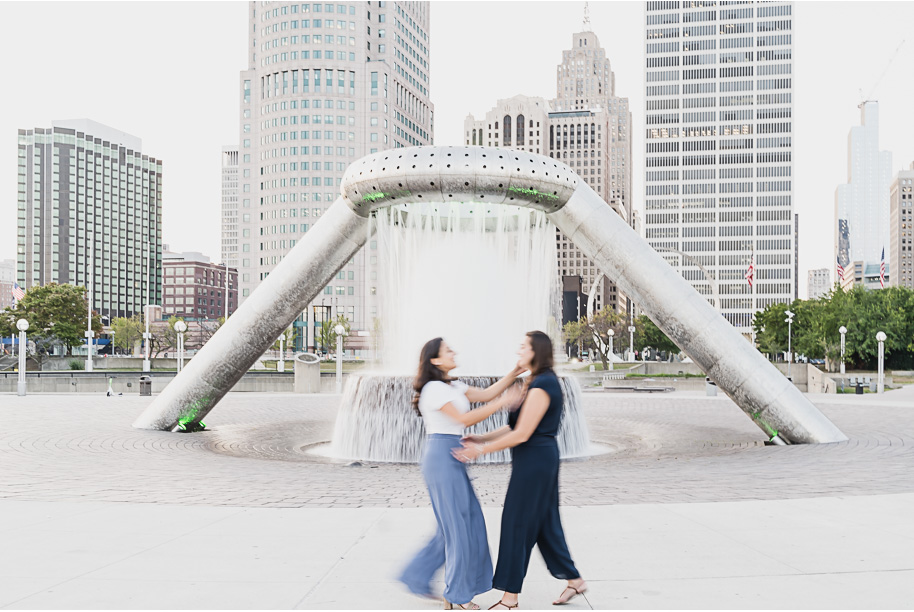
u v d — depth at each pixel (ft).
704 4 533.55
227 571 18.08
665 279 48.32
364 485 32.89
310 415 74.64
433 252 54.29
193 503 28.07
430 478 15.84
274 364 264.72
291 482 33.81
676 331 48.88
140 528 23.04
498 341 54.29
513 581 15.43
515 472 15.75
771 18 523.29
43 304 240.94
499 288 54.54
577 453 45.96
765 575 17.80
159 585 16.90
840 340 196.13
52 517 24.81
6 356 241.14
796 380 167.63
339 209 50.70
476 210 54.13
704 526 23.21
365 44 488.85
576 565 18.70
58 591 16.43
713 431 60.23
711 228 527.81
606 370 228.02
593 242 49.01
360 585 16.98
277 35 480.64
